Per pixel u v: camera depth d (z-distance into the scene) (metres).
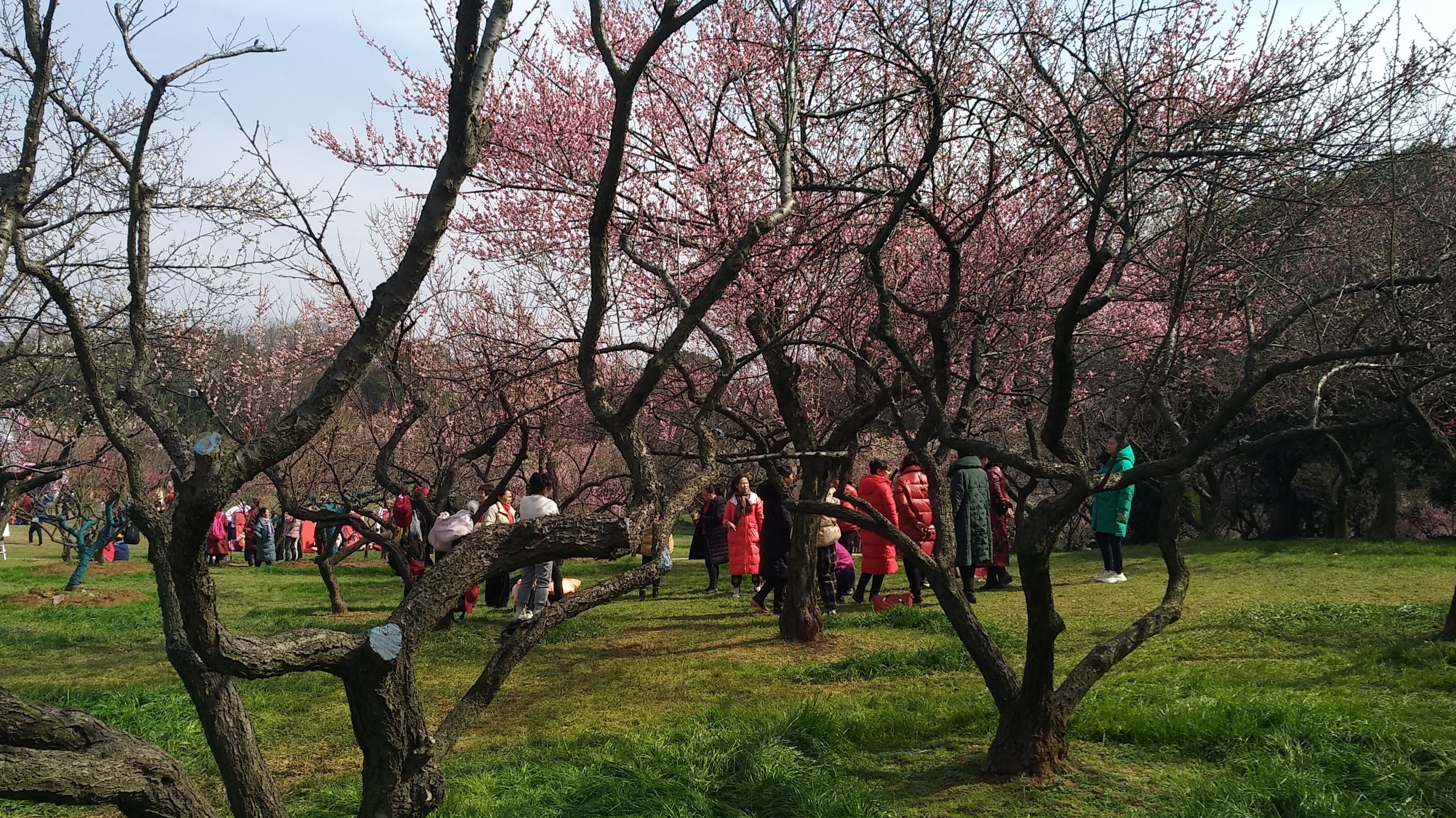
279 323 18.36
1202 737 5.47
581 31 11.17
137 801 2.78
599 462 20.30
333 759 6.44
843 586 13.26
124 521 17.41
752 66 8.56
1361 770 4.76
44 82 4.53
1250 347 5.25
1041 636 5.13
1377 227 6.77
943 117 6.42
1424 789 4.52
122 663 10.35
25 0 4.58
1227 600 10.95
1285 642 8.28
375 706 3.12
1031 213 8.77
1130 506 13.22
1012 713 5.28
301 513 11.14
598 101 10.89
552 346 10.10
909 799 4.94
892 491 12.14
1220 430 4.75
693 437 13.41
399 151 11.83
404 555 11.40
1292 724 5.39
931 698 6.84
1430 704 5.98
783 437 12.04
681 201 9.91
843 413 11.45
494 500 11.06
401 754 3.19
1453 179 7.09
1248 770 4.86
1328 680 6.74
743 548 14.28
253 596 17.36
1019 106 6.11
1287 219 6.25
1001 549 13.20
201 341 11.45
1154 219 7.05
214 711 3.32
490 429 11.05
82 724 2.74
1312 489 27.00
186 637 3.11
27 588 18.94
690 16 3.42
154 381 8.63
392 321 2.86
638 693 7.87
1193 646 8.34
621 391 12.58
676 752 5.57
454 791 5.07
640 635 10.84
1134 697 6.27
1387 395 11.21
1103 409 17.36
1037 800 4.80
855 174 7.30
